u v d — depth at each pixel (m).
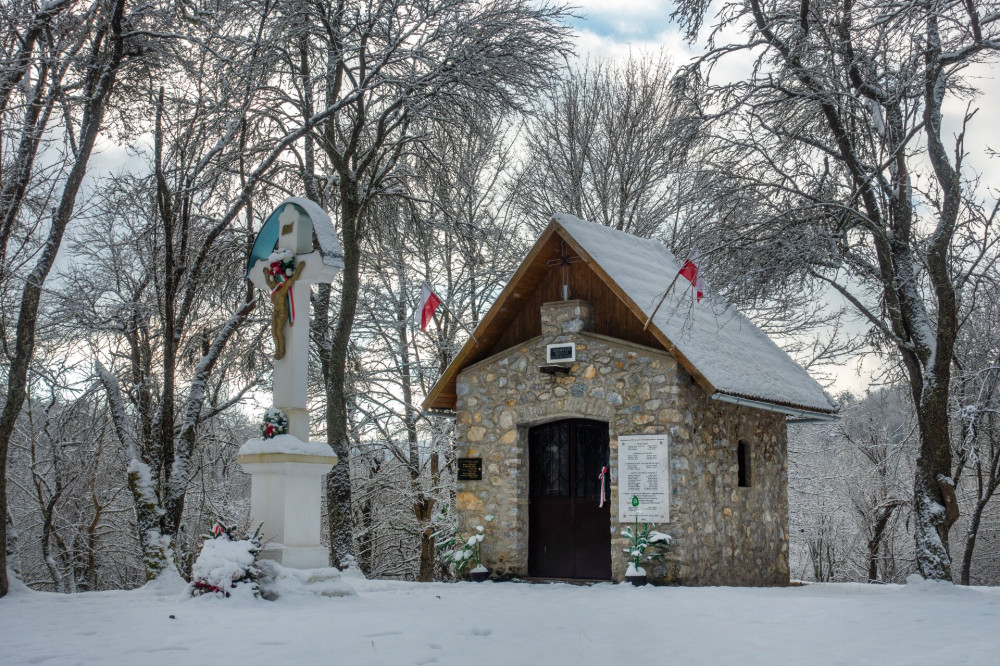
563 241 16.39
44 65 13.35
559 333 15.91
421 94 18.75
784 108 14.61
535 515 16.36
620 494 14.94
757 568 16.86
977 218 15.68
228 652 7.48
